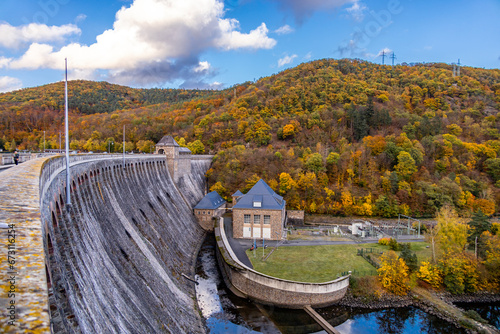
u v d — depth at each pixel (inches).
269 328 1936.5
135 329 1235.9
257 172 4832.7
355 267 2527.1
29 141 6043.3
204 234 3622.0
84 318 909.8
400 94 7642.7
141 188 2760.8
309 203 4473.4
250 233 3189.0
